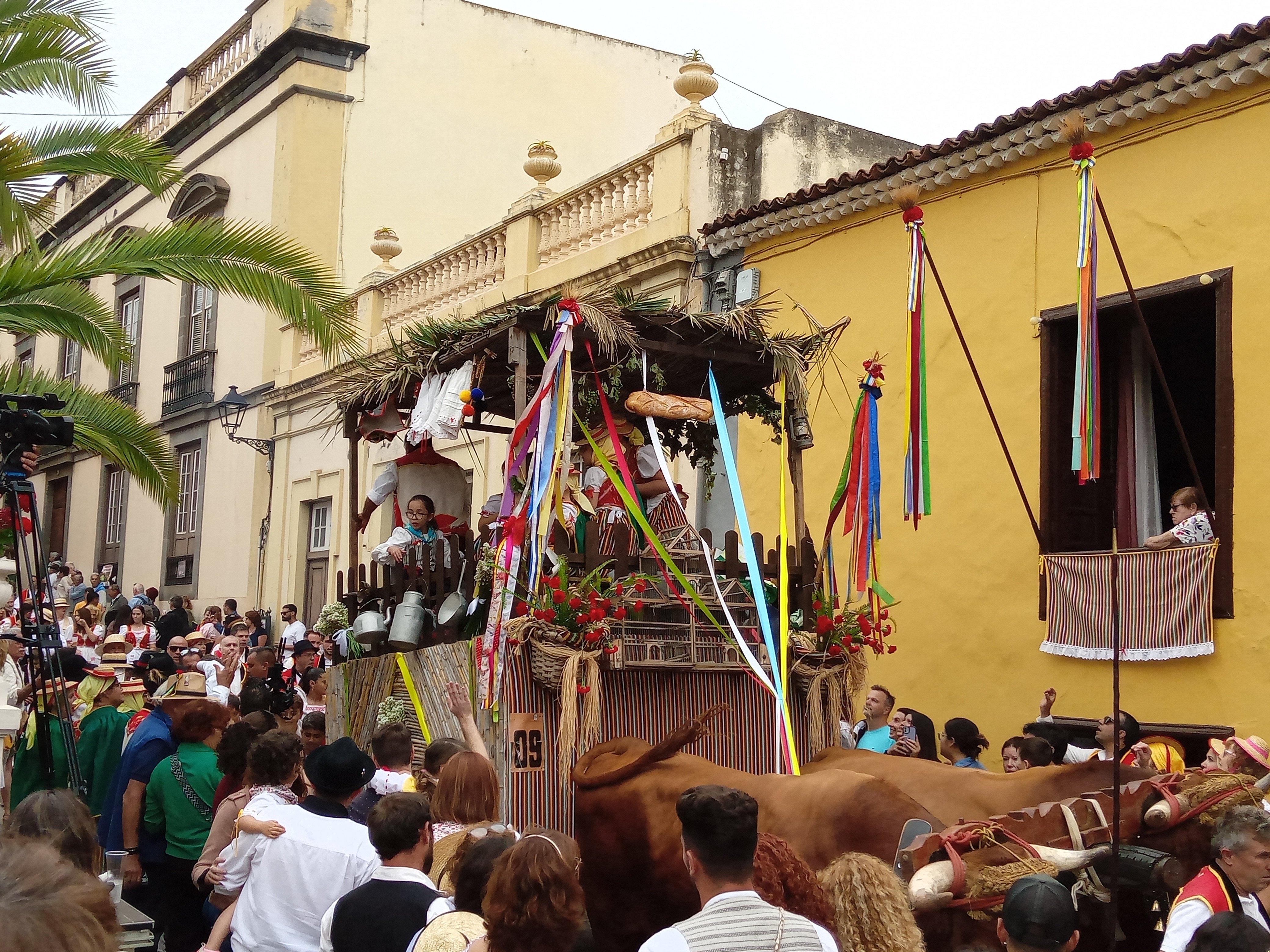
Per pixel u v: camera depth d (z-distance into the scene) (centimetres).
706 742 635
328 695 823
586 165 2202
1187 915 390
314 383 1794
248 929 455
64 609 1410
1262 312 809
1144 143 888
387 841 400
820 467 1084
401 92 2047
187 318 2264
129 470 1074
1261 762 550
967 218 998
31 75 1001
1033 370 938
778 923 311
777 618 663
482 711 605
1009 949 343
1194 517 827
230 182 2142
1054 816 441
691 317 682
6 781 698
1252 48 805
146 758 653
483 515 745
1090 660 864
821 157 1287
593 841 569
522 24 2172
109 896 218
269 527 1920
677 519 744
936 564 988
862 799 470
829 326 1091
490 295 1491
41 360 3012
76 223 2775
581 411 741
